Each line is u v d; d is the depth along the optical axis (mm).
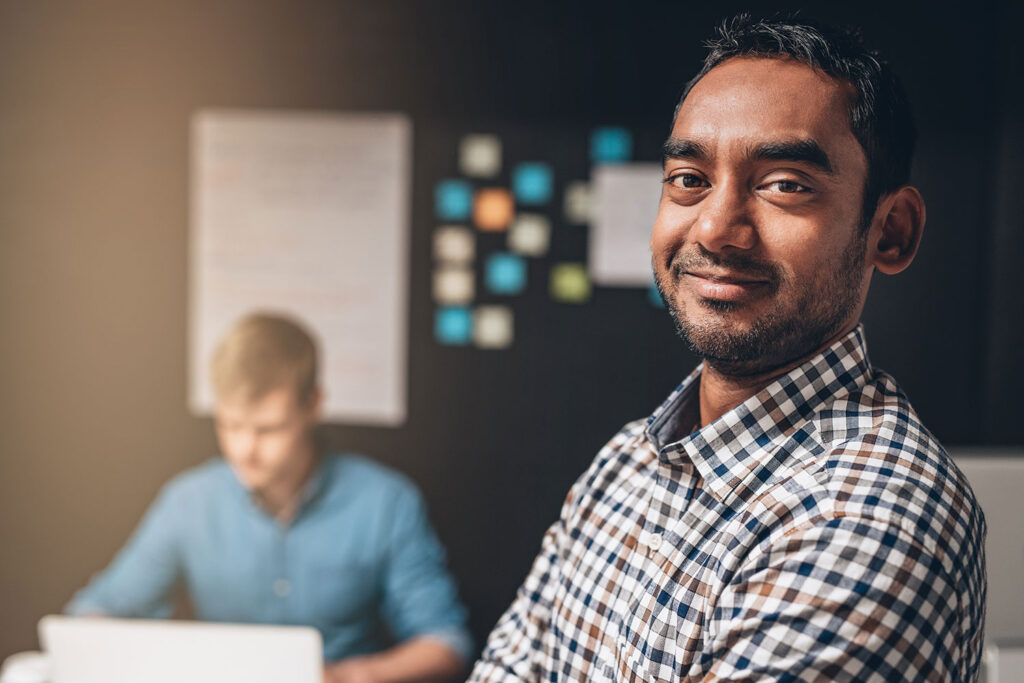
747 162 822
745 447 863
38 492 2992
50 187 2951
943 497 767
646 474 995
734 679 742
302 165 2914
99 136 2936
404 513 2918
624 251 2859
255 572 2902
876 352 2785
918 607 709
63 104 2932
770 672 725
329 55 2891
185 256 2953
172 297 2959
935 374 2771
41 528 2990
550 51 2838
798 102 815
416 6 2863
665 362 2867
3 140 2939
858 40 871
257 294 2943
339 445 2945
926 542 729
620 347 2877
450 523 2928
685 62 2801
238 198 2934
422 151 2895
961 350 2764
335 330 2939
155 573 2939
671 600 849
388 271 2920
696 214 857
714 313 839
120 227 2953
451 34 2859
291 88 2908
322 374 2943
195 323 2953
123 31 2914
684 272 865
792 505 791
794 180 813
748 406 866
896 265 903
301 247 2930
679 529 871
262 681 1579
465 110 2873
